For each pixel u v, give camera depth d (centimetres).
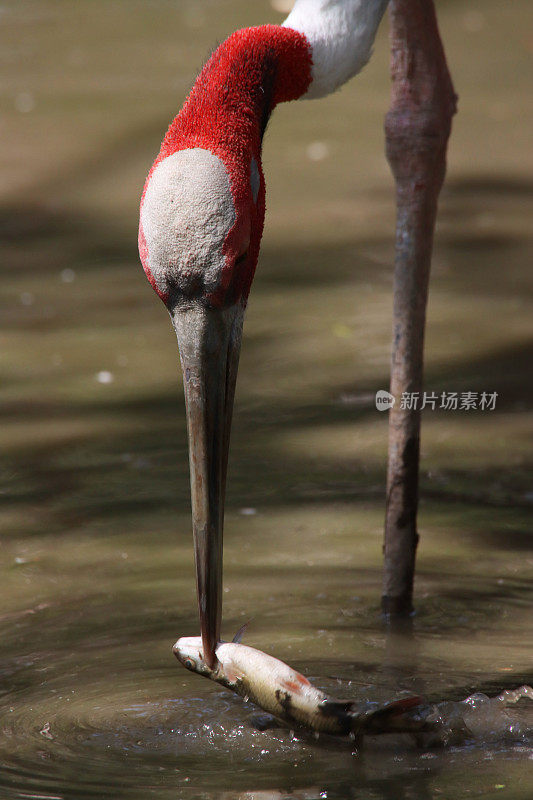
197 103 561
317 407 1090
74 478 959
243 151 547
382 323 1302
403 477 732
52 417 1093
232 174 532
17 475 970
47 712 613
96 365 1221
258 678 573
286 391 1131
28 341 1295
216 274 524
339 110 2128
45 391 1155
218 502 554
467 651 681
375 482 934
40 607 745
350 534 845
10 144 1989
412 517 734
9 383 1179
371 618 726
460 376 1149
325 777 546
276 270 1496
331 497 908
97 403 1123
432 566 794
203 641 570
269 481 940
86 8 2769
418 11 684
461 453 982
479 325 1288
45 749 575
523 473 938
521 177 1809
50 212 1745
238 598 753
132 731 593
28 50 2495
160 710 614
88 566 804
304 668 661
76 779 545
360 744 572
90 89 2228
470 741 579
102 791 534
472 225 1627
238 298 545
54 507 906
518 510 873
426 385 1130
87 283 1480
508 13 2641
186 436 1041
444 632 705
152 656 676
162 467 976
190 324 535
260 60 580
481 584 768
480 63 2355
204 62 595
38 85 2272
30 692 635
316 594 757
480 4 2712
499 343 1234
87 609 740
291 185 1802
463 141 1970
